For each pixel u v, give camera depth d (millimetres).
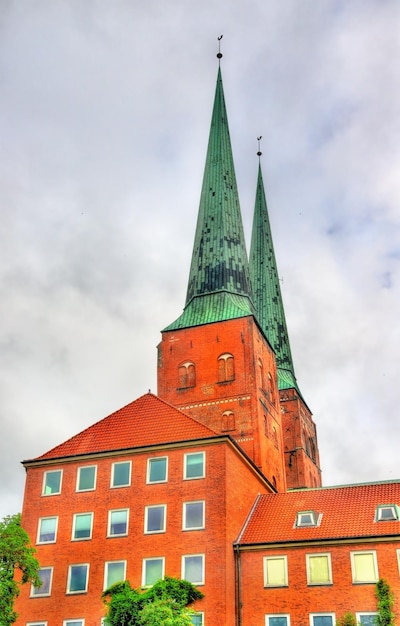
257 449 62281
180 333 69875
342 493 48562
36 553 46750
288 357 93250
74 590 45094
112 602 39844
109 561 45188
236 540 45219
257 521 47438
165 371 68625
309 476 88312
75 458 49281
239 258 75812
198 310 71375
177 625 36562
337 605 41250
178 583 41531
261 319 94250
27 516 48531
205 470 45875
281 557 43656
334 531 43938
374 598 40688
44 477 49656
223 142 83312
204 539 43844
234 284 73375
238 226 78125
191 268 76812
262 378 68625
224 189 79438
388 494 46906
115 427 51031
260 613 42500
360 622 40312
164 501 45875
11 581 39781
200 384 66625
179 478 46219
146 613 37375
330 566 42344
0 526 41312
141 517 45906
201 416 65125
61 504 48188
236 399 64750
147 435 49250
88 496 47781
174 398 66938
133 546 45156
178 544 44250
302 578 42625
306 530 44781
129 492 46969
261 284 96688
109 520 46531
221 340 67812
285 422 87875
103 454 48719
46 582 45906
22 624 44969
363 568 41656
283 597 42500
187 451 46875
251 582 43438
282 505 48906
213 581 42469
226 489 45031
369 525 43719
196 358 67938
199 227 78188
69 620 44281
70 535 46906
